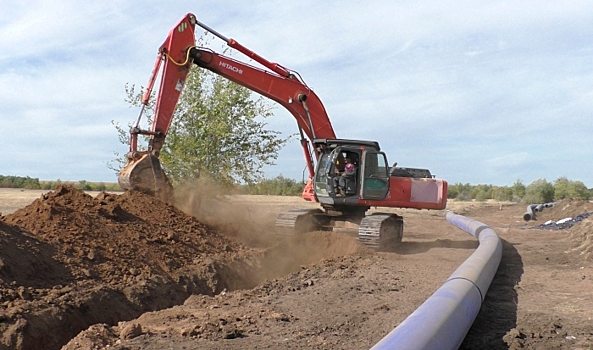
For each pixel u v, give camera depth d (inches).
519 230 924.6
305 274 462.6
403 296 364.2
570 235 771.4
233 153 759.1
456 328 237.6
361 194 642.2
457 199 3189.0
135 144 582.9
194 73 753.0
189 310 326.3
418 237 874.1
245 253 522.9
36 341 276.5
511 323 301.1
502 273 468.4
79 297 322.7
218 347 252.2
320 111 684.7
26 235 370.6
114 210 473.1
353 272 467.2
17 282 319.9
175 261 442.0
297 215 649.6
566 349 257.0
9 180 2299.5
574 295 374.0
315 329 284.5
